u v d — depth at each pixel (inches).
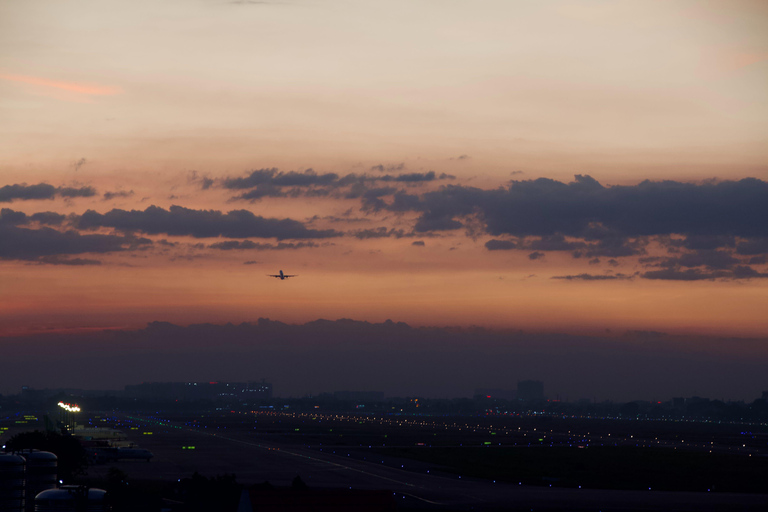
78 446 5295.3
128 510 3750.0
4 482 2903.5
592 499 4864.7
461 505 4490.7
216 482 4220.0
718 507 4586.6
